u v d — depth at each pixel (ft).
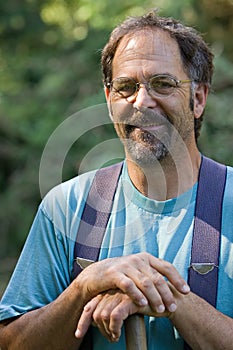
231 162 17.49
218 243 7.29
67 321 7.22
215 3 20.49
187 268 7.28
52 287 7.69
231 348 6.91
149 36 7.60
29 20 25.07
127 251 7.51
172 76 7.45
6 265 21.13
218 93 18.35
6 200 21.89
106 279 6.89
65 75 21.84
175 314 6.95
